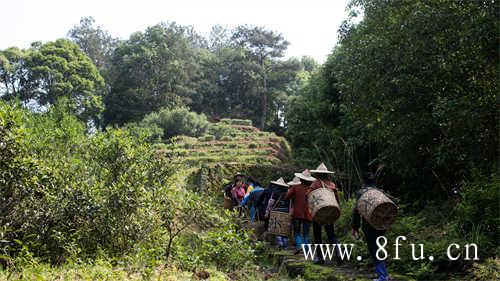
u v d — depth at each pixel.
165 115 47.88
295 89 67.38
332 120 21.61
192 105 66.31
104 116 58.16
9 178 6.57
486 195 7.64
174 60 60.75
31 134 7.99
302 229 9.47
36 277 5.32
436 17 9.87
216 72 70.25
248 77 66.88
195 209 8.44
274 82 67.56
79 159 8.21
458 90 10.56
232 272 7.62
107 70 65.62
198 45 92.88
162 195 8.26
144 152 8.83
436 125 11.66
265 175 20.70
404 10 11.52
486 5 9.45
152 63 58.66
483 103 9.85
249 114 67.25
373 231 6.61
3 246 6.26
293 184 10.48
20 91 50.12
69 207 7.06
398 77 11.09
